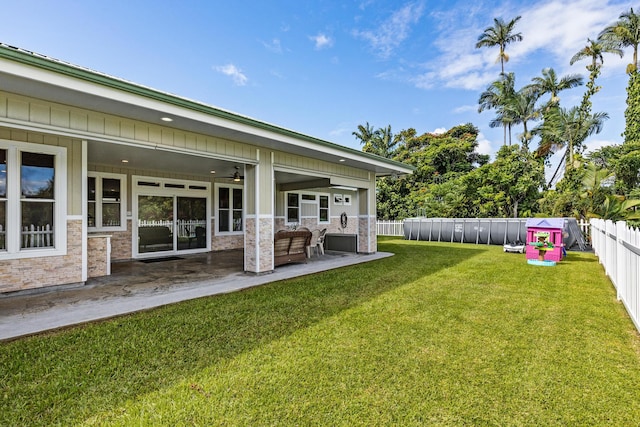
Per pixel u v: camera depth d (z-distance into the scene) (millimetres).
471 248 12797
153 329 3879
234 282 6430
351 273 7484
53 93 4098
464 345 3457
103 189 8945
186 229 10898
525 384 2695
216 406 2383
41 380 2725
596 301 5113
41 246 5457
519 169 17188
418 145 32500
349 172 10141
